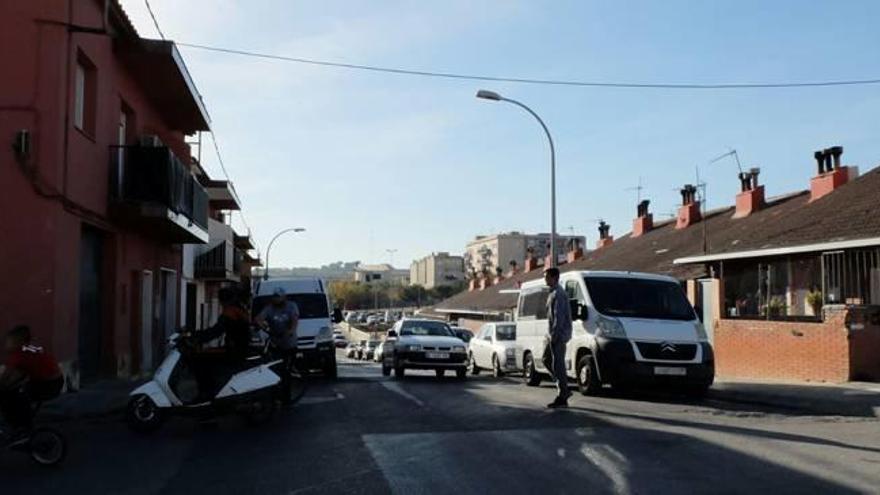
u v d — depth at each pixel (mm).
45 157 14117
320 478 7664
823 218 21281
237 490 7293
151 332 22203
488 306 49344
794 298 20547
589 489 7078
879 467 7875
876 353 16297
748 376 19094
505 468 7938
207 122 24750
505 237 118625
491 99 26172
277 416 11953
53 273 14094
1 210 13945
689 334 14383
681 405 13289
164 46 18344
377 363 48719
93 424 11664
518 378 21750
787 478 7418
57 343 14211
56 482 7777
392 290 133750
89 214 16062
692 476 7520
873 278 17750
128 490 7406
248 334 11164
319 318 21812
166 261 24406
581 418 11188
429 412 12078
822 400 13047
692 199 36438
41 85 14164
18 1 14219
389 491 7090
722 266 22234
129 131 20297
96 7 16016
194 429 10875
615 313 14734
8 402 8359
